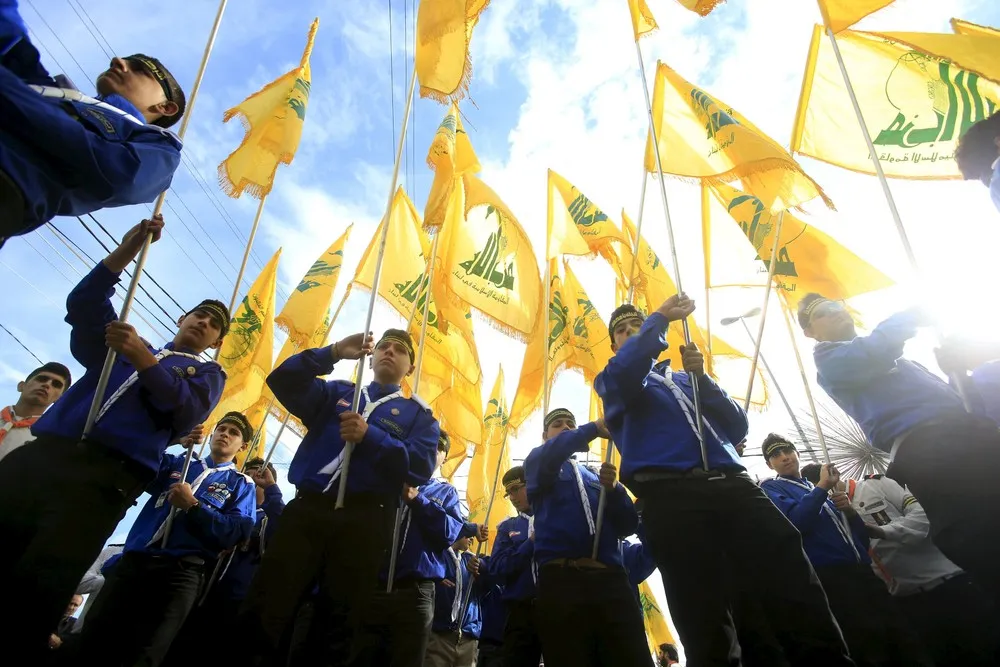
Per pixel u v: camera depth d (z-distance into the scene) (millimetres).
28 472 2943
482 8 4828
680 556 3156
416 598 4762
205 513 4621
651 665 3779
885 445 3234
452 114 5578
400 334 4531
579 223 6270
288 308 6867
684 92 5355
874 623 4387
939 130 4938
